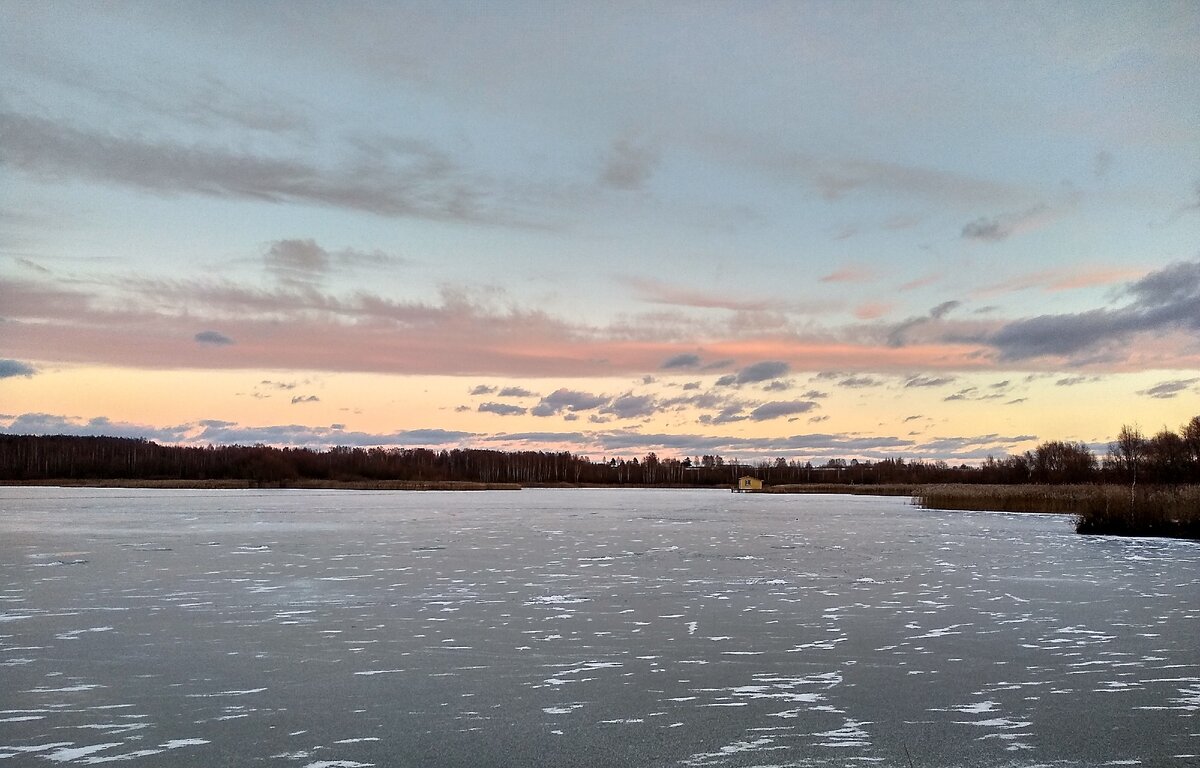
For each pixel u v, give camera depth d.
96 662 9.97
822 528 34.44
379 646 10.87
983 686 8.94
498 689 8.80
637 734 7.34
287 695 8.56
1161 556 22.53
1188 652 10.57
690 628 12.11
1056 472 89.81
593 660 10.10
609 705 8.21
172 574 18.11
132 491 88.62
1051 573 18.67
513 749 6.96
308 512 45.72
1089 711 8.03
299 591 15.65
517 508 52.97
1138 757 6.79
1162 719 7.77
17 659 10.12
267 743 7.10
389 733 7.36
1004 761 6.70
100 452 129.00
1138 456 65.56
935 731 7.43
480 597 14.97
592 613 13.34
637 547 25.02
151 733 7.36
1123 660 10.14
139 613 13.28
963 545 26.02
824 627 12.20
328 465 133.25
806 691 8.73
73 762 6.66
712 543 26.62
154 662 9.98
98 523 35.56
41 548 24.00
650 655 10.38
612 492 116.88
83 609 13.66
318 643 11.05
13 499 64.94
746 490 114.56
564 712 7.99
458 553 22.89
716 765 6.60
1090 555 22.86
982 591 15.87
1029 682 9.11
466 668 9.71
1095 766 6.60
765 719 7.77
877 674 9.43
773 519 41.97
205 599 14.70
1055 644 11.06
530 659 10.16
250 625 12.30
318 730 7.44
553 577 17.77
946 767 6.56
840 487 107.56
